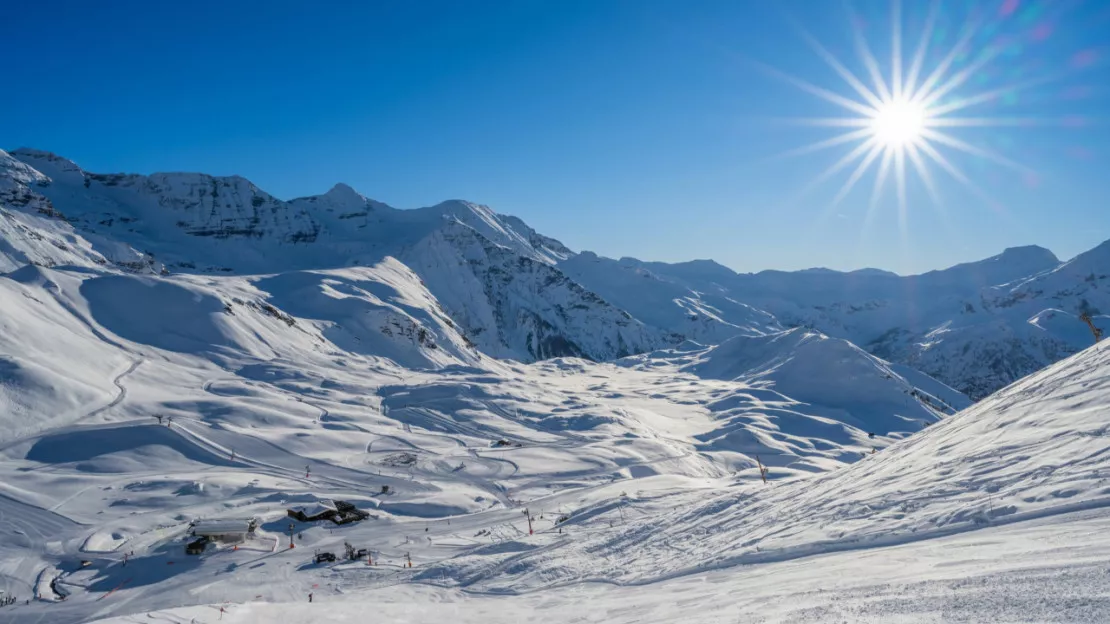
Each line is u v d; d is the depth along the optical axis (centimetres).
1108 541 886
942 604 773
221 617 1786
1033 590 724
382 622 1856
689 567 1902
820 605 948
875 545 1403
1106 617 562
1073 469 1302
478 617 1870
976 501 1386
